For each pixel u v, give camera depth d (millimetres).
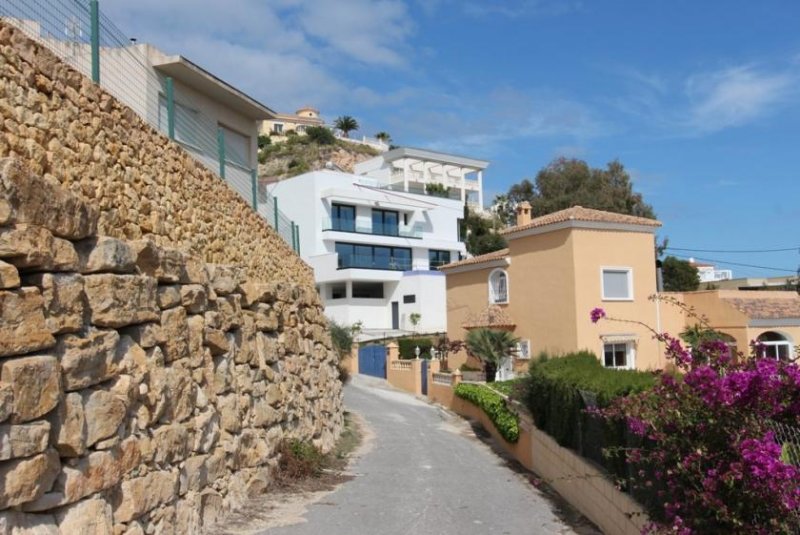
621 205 69000
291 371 14125
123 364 6840
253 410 11266
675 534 6539
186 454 8234
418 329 54969
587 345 30938
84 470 5879
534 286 33375
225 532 8938
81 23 8570
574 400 12938
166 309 8156
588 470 11500
